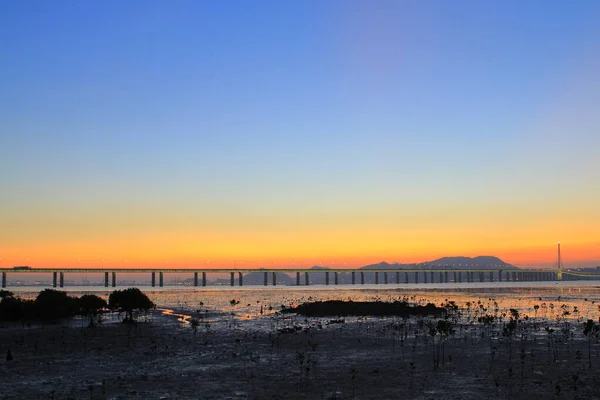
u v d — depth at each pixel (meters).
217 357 77.31
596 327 91.31
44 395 54.75
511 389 56.56
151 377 63.31
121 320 136.00
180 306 190.25
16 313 129.00
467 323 123.56
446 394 54.59
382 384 59.12
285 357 77.06
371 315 145.75
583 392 55.25
